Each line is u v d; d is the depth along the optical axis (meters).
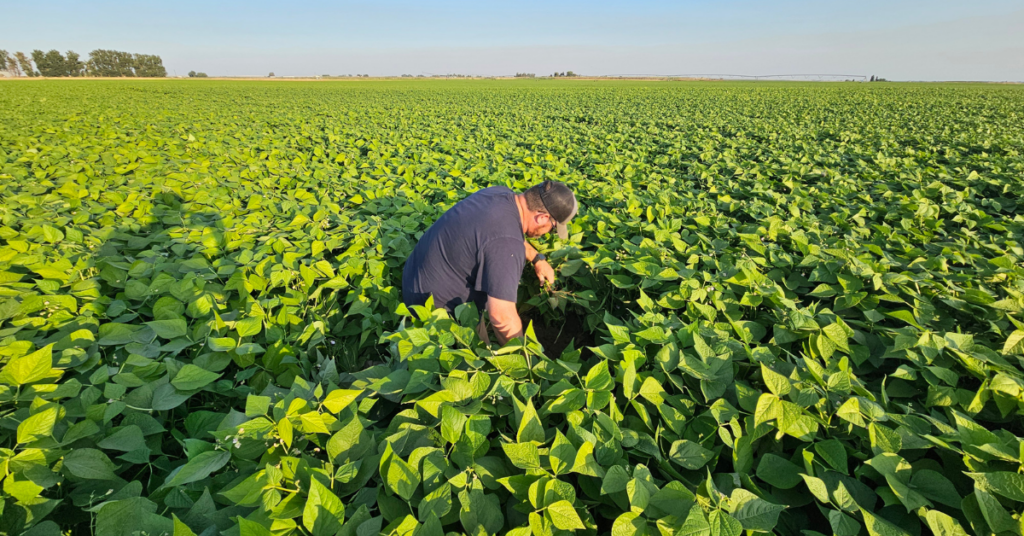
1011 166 8.11
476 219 3.31
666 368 2.57
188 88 48.34
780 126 15.88
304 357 3.06
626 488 1.83
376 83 78.56
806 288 3.82
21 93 33.53
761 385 2.61
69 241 4.77
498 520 1.82
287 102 29.95
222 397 2.92
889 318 3.35
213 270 4.19
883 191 6.91
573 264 4.20
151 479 2.22
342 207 6.83
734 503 1.80
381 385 2.50
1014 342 2.73
